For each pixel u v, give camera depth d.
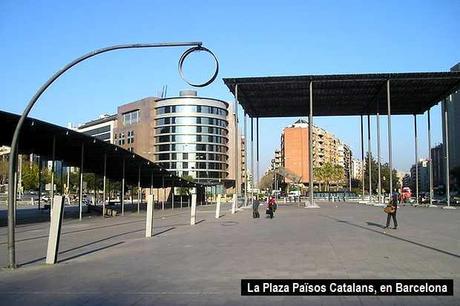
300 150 144.38
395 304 7.42
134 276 10.17
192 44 12.89
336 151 175.88
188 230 23.09
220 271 10.45
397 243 15.55
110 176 60.19
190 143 128.88
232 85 49.72
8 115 22.62
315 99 56.53
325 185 129.12
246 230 21.86
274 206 34.03
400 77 47.28
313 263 11.26
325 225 24.02
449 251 13.43
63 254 14.51
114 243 17.73
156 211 54.00
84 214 45.25
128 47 12.55
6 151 105.44
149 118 131.75
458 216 32.16
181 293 8.37
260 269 10.54
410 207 50.81
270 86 49.88
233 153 141.00
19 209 59.41
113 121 151.25
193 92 133.75
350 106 61.19
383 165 115.06
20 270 11.44
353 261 11.55
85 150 38.31
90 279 9.97
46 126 26.70
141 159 45.03
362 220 27.86
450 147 104.44
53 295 8.43
